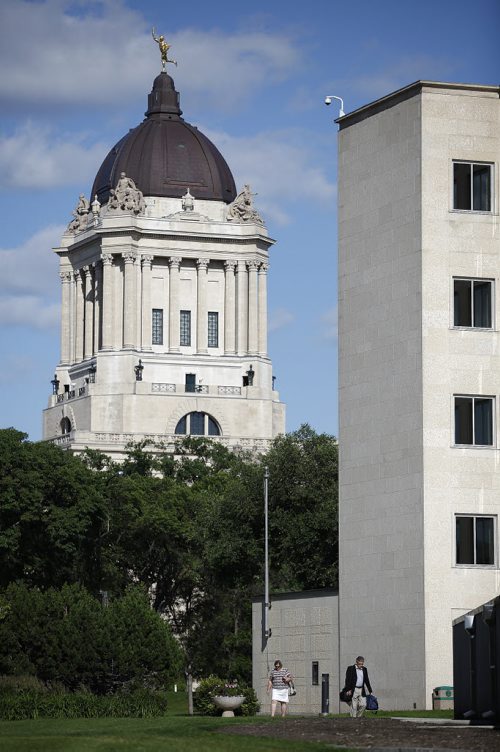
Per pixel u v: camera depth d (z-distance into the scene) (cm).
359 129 11838
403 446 11225
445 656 10931
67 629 13088
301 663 12750
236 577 16912
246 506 16412
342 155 12000
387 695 11294
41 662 13025
